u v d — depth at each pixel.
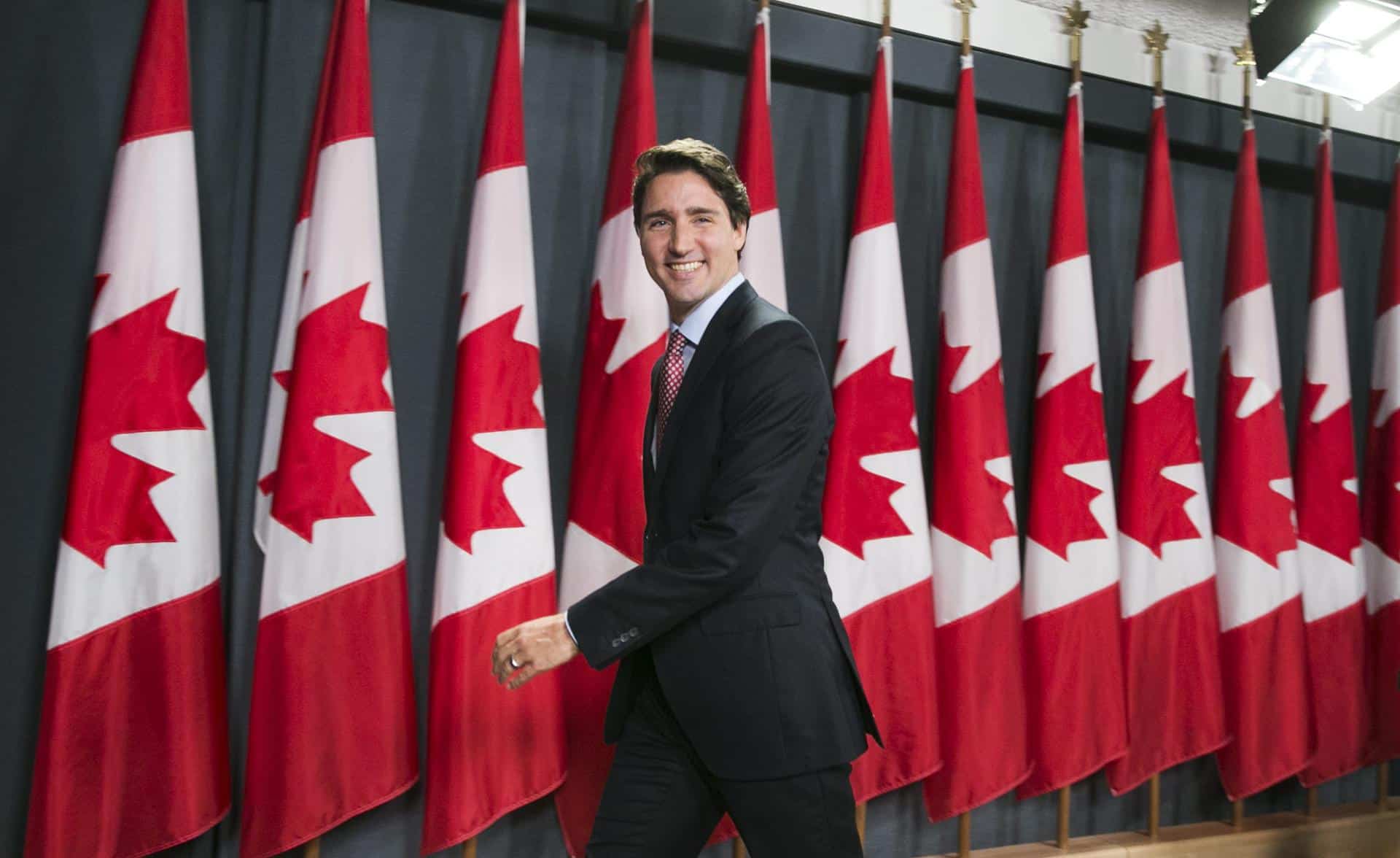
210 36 1.92
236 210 1.93
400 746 1.79
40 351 1.78
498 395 1.87
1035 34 2.52
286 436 1.76
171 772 1.66
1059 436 2.31
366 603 1.78
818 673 1.25
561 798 1.96
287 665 1.73
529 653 1.21
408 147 2.03
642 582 1.19
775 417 1.23
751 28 2.24
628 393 1.95
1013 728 2.20
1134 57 2.62
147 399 1.67
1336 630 2.59
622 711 1.35
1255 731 2.43
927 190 2.46
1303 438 2.66
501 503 1.86
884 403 2.13
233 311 1.93
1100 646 2.28
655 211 1.35
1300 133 2.85
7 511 1.75
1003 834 2.43
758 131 2.09
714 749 1.23
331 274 1.78
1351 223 3.05
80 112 1.81
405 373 2.01
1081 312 2.34
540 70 2.13
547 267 2.12
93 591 1.62
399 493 1.83
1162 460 2.40
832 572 2.08
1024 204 2.56
